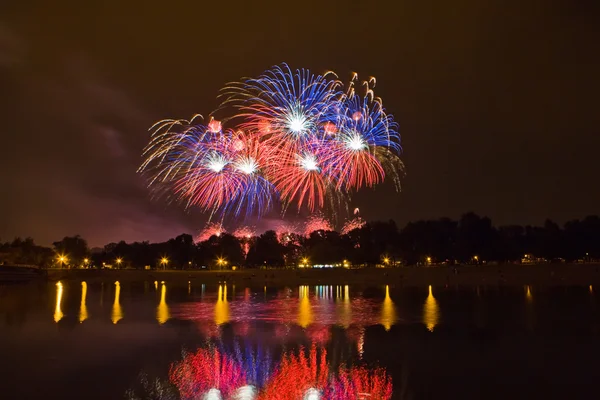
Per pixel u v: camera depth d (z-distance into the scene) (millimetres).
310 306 57625
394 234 164625
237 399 20125
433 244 149750
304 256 174250
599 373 24031
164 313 50188
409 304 58812
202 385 21984
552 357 27438
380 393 20922
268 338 33750
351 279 121500
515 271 116688
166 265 189500
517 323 40500
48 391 21219
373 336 34406
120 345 31172
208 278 132750
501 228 164500
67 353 28672
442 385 21969
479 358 27188
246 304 61031
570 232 148000
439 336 34250
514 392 21094
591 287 87938
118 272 148000
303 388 21547
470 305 56625
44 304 61562
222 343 31797
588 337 33625
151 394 20812
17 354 28469
